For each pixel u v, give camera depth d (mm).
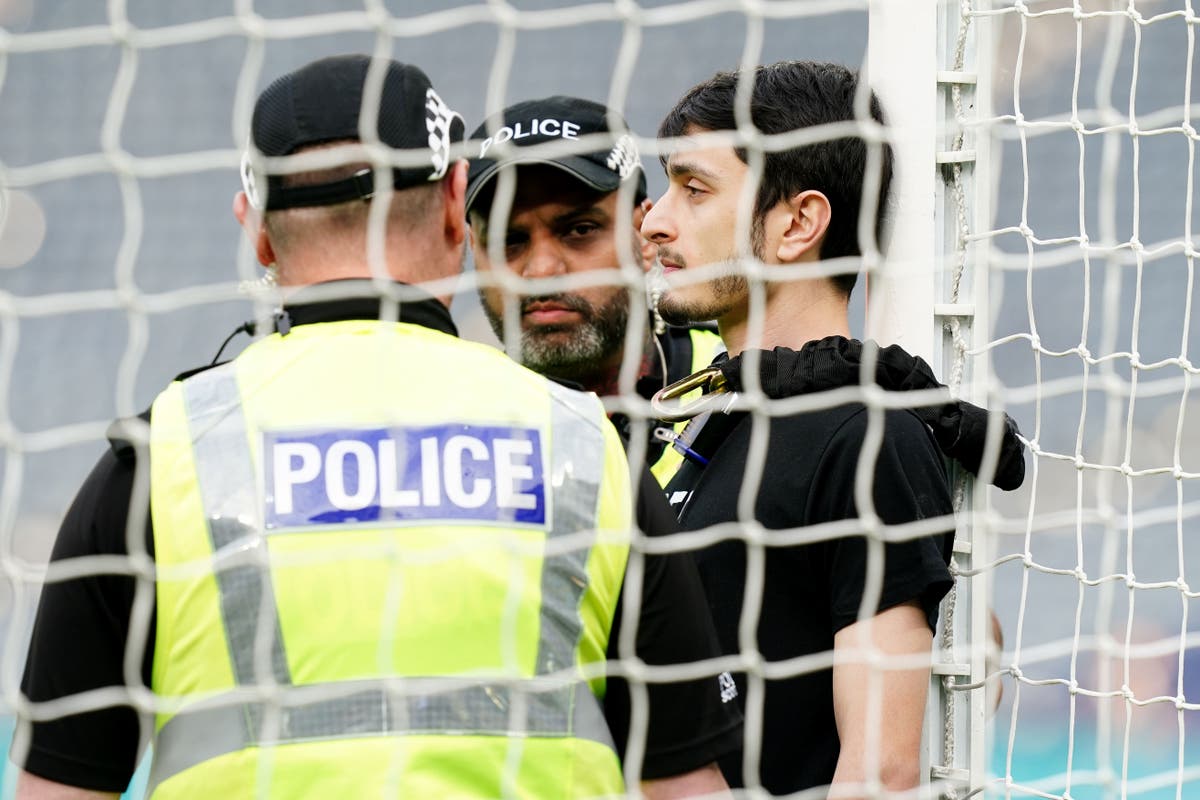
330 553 6133
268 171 6488
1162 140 28891
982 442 8352
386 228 6680
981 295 9180
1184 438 26250
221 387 6434
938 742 9078
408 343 6578
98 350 29719
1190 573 25062
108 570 6152
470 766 6074
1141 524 8711
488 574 6211
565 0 30953
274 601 6062
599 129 10555
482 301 10867
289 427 6301
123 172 6117
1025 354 27062
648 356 10992
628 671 6535
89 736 6375
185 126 32094
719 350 11328
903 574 7668
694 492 8383
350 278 6633
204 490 6156
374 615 6098
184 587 6086
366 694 6051
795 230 8656
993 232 9016
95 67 32688
